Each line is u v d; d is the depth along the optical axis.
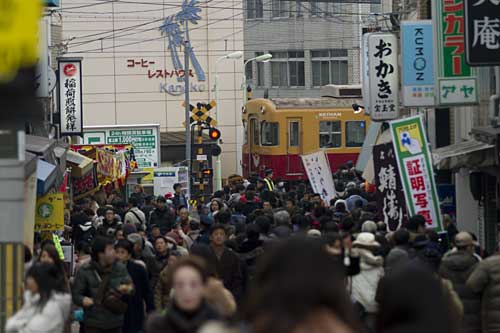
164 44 101.12
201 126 72.19
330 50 123.75
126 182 72.62
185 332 13.49
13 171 18.16
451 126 50.91
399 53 55.09
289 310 7.60
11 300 18.55
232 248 27.69
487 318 22.70
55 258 20.95
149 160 77.38
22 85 13.84
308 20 124.12
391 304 8.98
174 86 101.50
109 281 23.58
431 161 32.19
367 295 23.81
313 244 7.85
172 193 67.50
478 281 22.56
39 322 18.34
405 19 61.38
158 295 25.20
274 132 86.31
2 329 18.58
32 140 37.00
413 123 32.19
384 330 9.01
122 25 100.50
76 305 23.58
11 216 18.28
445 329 8.83
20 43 13.76
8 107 13.83
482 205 41.84
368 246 24.05
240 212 44.72
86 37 100.19
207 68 101.75
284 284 7.65
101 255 23.52
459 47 38.31
